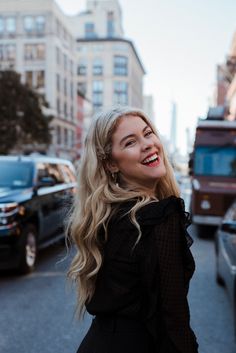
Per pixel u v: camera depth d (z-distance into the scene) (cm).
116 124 184
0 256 680
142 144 183
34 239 769
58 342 446
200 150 1267
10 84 3881
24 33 6253
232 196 1152
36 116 3991
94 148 187
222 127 1272
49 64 6200
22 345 438
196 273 762
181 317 156
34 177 825
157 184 196
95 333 175
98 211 174
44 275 727
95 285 175
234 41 3906
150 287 158
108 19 11725
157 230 159
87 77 11050
